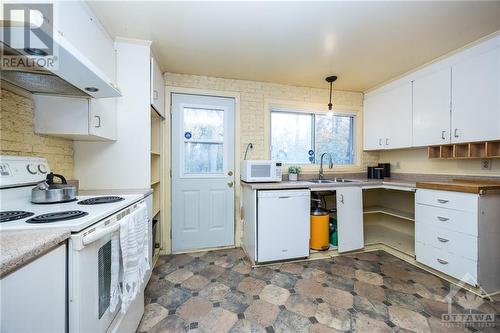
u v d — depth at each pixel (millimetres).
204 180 2838
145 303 1715
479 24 1747
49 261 737
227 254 2684
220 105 2875
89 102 1520
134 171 1962
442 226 2039
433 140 2408
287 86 3111
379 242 2844
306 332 1414
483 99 1979
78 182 1846
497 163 2146
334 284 1979
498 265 1851
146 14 1614
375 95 3193
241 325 1481
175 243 2736
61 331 783
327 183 2631
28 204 1230
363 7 1552
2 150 1226
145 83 1985
